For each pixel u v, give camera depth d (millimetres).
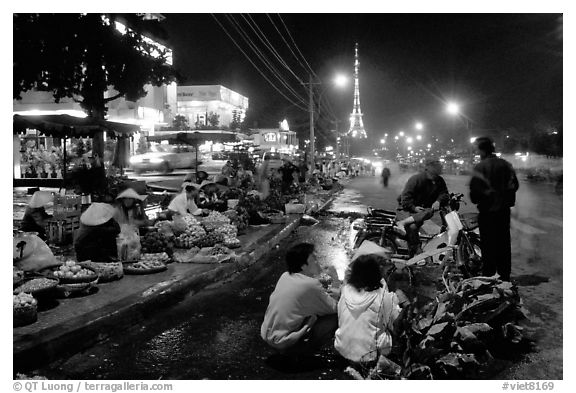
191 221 10047
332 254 10492
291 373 4762
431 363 4711
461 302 5270
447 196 7949
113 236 8047
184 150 42094
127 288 6969
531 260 9273
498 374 4668
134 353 5273
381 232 8758
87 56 16500
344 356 4758
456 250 7672
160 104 49938
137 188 19188
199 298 7270
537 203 19797
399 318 4668
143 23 18141
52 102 33469
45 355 4957
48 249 7031
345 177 46375
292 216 15898
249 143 41031
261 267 9336
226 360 5070
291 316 4867
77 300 6375
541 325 5863
